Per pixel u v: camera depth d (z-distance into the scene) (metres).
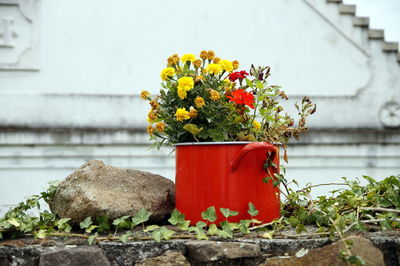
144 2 6.21
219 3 6.29
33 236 1.88
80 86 6.05
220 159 1.81
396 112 6.34
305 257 1.71
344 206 2.11
